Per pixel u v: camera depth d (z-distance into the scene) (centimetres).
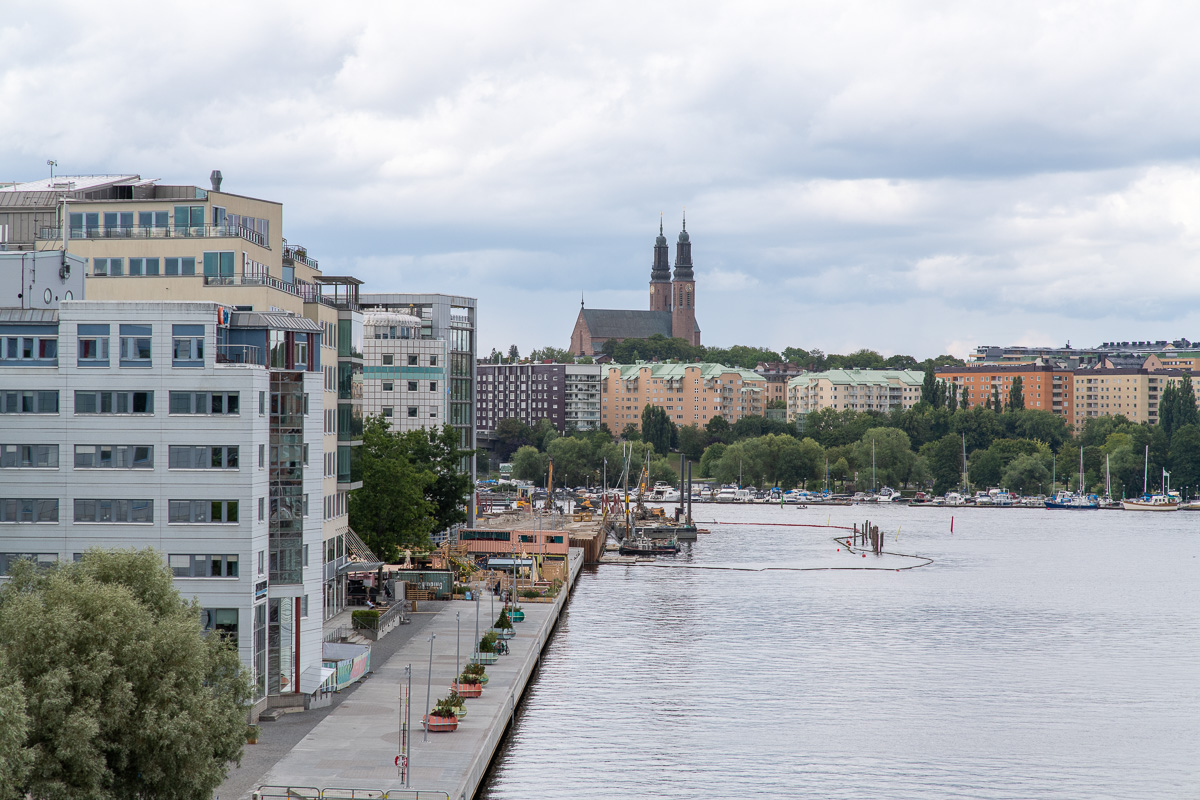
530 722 12469
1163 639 17762
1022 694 14100
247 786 8919
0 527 10756
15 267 12069
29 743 7431
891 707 13412
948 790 10631
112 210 14238
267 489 11038
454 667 13438
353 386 16438
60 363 10756
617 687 14162
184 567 10719
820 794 10444
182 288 13462
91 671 7656
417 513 18025
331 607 15625
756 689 14175
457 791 8856
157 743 7762
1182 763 11456
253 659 10775
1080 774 11119
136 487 10725
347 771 9319
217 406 10700
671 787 10506
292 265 15825
